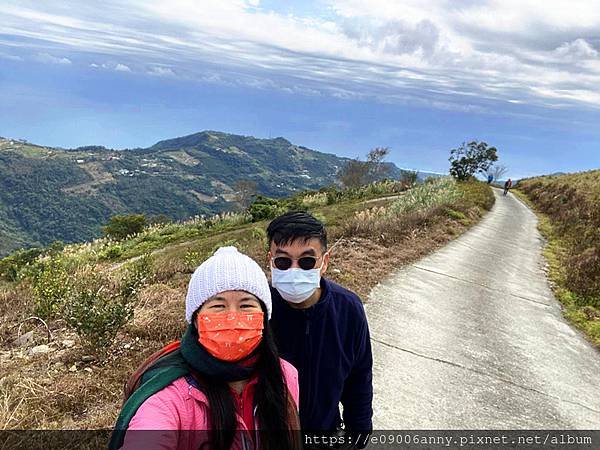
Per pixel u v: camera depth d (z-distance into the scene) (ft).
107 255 61.05
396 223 44.91
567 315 29.09
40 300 20.84
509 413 15.24
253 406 4.66
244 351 4.47
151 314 18.33
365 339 7.61
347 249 34.09
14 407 11.30
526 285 35.45
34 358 15.46
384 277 29.07
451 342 20.72
